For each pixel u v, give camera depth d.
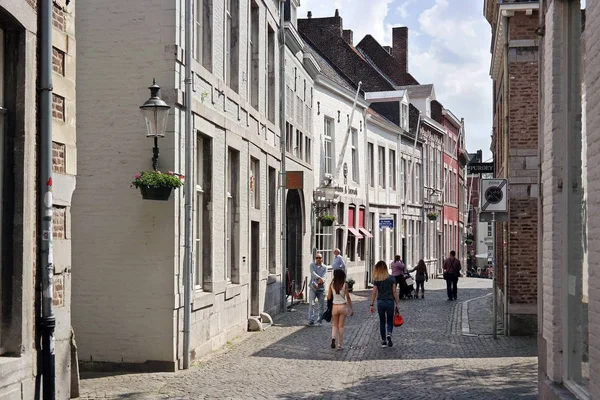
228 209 16.84
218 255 15.09
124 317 12.51
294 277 25.70
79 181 12.66
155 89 11.86
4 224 7.76
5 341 7.75
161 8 12.59
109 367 12.48
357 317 21.39
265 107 19.88
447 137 54.44
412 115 45.53
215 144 14.88
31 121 7.95
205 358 13.86
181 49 12.76
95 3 12.71
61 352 8.73
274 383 11.44
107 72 12.67
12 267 7.77
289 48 23.89
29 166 7.89
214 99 14.82
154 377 11.88
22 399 7.69
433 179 49.81
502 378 11.84
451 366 13.08
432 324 19.80
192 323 13.37
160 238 12.45
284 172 22.08
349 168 33.25
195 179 13.73
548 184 8.93
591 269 7.15
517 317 17.53
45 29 8.20
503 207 16.36
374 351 14.95
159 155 12.48
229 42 16.92
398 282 28.84
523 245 17.70
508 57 18.16
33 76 8.00
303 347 15.37
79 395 10.38
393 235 40.78
